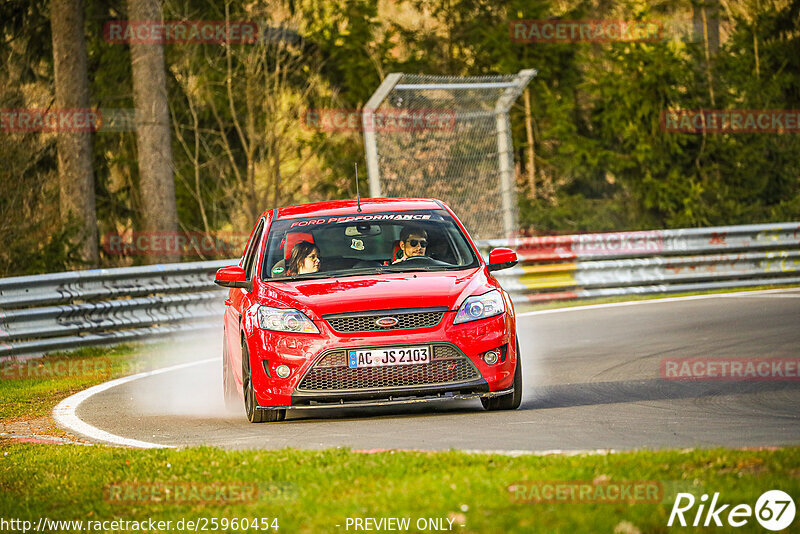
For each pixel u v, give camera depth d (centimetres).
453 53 10888
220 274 2959
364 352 2645
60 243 7219
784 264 6606
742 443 2214
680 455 1931
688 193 9725
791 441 2214
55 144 8962
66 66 8269
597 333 4616
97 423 3066
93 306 4888
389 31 10325
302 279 2877
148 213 7912
